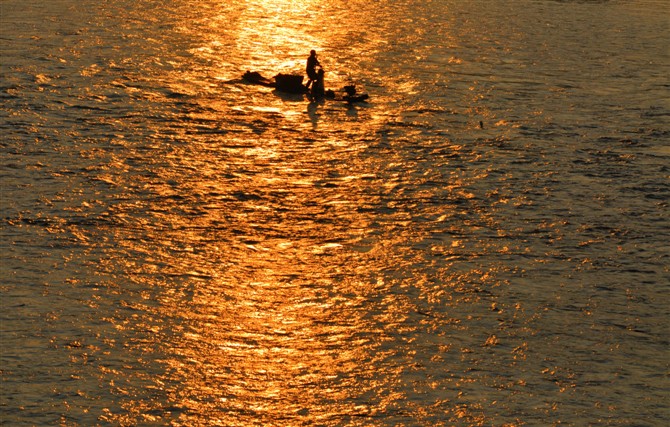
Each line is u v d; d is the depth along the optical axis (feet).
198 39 294.05
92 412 100.68
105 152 186.50
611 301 136.05
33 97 218.79
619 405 107.76
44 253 140.05
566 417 104.42
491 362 116.47
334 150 198.29
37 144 188.14
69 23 305.94
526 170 192.13
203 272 138.41
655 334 126.62
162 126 205.46
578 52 307.78
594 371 115.65
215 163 185.68
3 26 294.46
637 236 161.38
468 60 286.46
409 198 173.68
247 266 141.69
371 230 158.30
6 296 125.49
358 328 124.06
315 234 155.63
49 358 110.73
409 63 278.46
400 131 213.46
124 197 164.76
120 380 107.34
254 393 107.04
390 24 341.62
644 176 192.44
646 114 238.27
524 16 375.66
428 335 122.93
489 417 103.76
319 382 110.01
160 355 113.70
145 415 100.99
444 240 155.43
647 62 298.35
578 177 189.98
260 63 267.80
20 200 159.53
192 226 155.22
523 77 269.03
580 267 147.54
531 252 152.25
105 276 134.21
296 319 125.80
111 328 119.14
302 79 240.73
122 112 213.25
